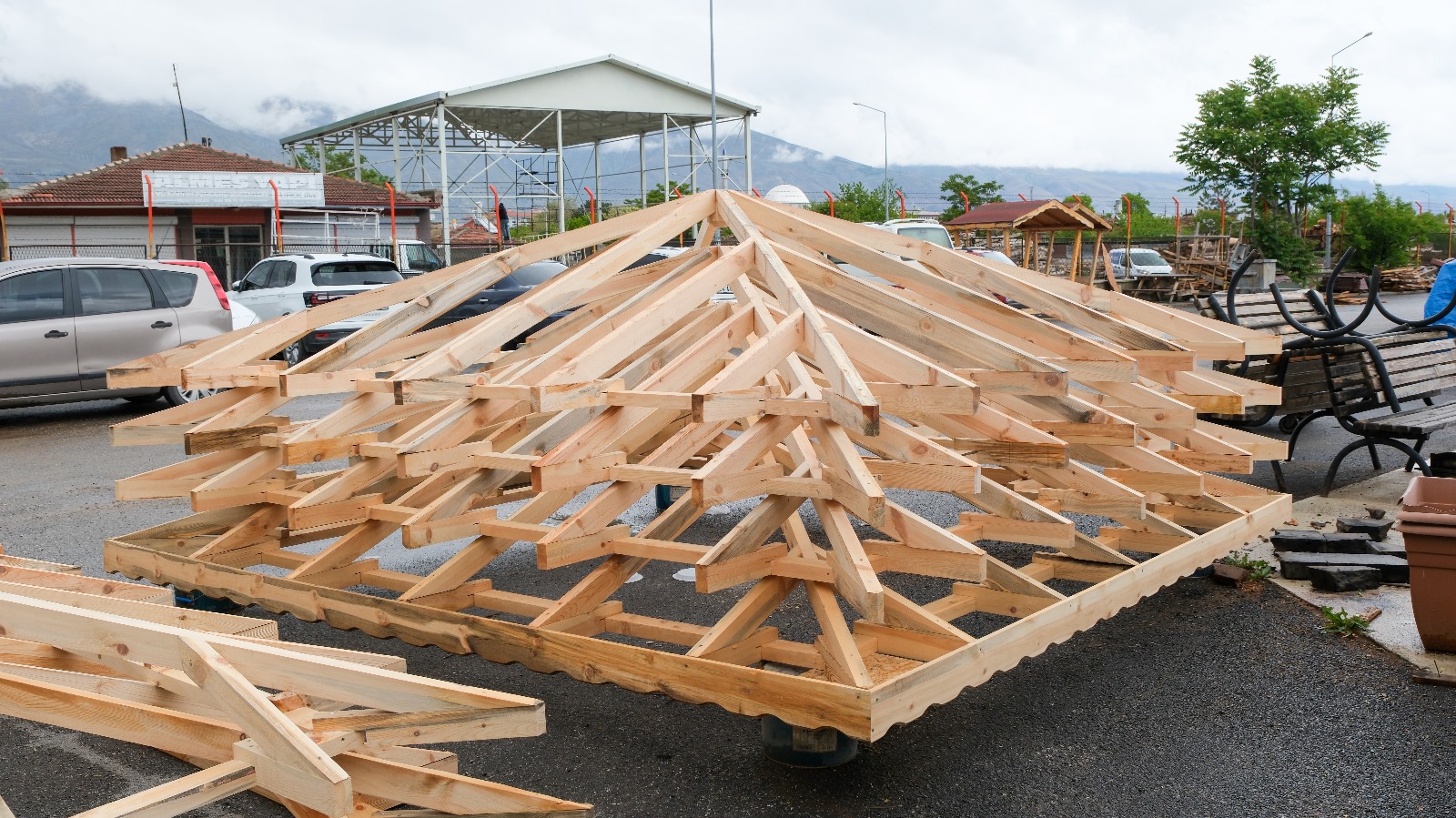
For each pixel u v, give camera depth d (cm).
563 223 3956
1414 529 450
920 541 383
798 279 509
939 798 345
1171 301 3400
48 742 407
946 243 2155
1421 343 849
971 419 469
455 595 464
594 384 437
